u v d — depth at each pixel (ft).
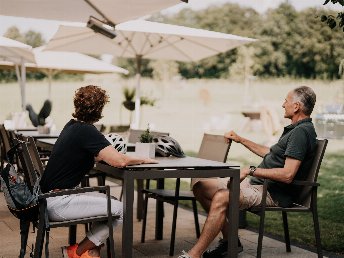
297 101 13.26
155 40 26.61
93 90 11.62
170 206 21.98
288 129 13.41
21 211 10.40
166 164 11.82
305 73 107.45
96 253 11.52
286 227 14.70
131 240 11.18
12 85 121.19
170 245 14.30
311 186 12.92
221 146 15.56
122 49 28.40
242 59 114.11
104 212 11.17
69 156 11.09
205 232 12.20
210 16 118.01
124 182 11.23
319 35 103.91
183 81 126.52
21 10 16.99
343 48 100.73
